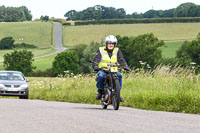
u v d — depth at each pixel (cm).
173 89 2409
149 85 2761
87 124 987
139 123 1044
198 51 15788
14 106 1691
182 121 1127
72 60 19250
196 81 2602
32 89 3769
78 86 3369
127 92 2512
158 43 17200
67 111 1419
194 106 1695
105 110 1563
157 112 1526
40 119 1102
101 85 1722
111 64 1700
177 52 17012
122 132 845
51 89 3556
